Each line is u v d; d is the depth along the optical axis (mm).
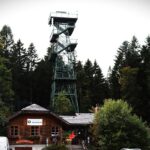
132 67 88250
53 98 86375
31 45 117938
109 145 48344
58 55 91438
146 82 80625
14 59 107625
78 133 60562
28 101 99688
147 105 78125
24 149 55312
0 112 57688
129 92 81125
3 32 119062
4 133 56531
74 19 91438
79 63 116688
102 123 49812
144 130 49656
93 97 101000
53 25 90938
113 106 50719
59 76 90562
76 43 90500
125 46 117688
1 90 63344
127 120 49531
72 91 89188
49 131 57906
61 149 50438
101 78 108875
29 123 57531
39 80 101500
